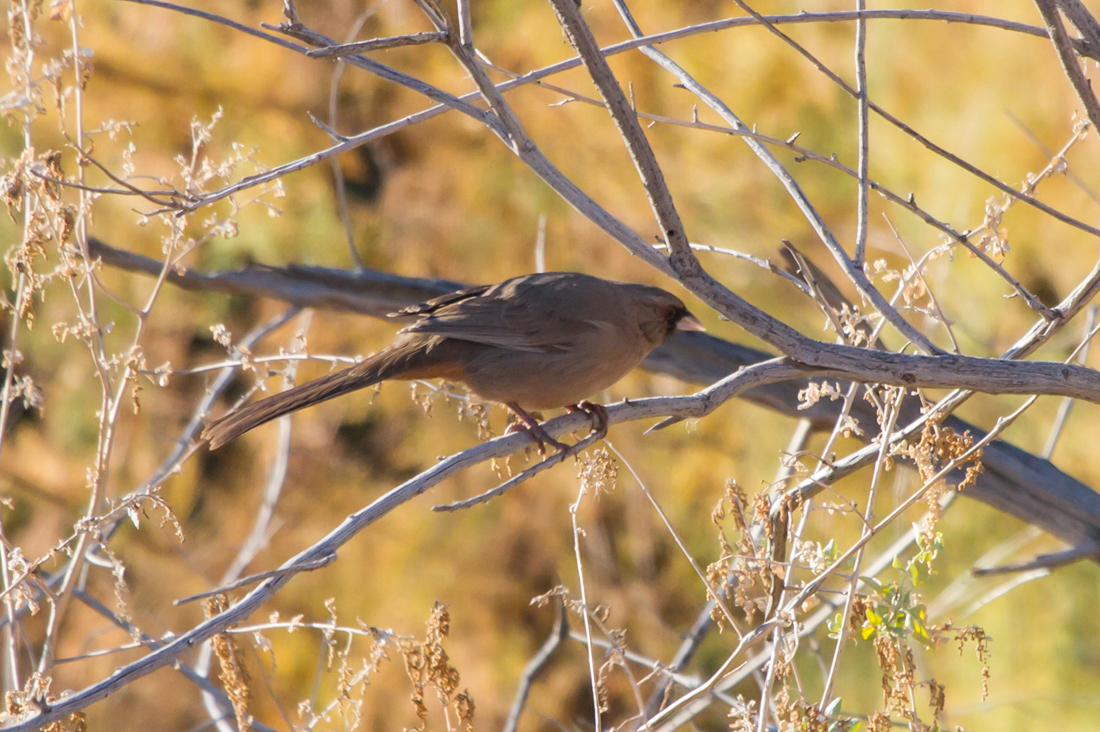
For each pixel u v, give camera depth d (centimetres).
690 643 897
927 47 1409
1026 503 889
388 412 1734
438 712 1512
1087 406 1330
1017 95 1341
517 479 543
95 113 1586
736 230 1522
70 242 702
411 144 1753
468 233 1689
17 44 678
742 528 564
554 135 1639
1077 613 1334
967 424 910
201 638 461
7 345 1658
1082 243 1298
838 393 592
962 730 587
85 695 447
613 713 1547
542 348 717
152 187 1533
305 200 1691
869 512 561
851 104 1470
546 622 1655
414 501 1706
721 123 1547
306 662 1584
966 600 1191
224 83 1659
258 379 735
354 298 1019
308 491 1706
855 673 1377
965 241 545
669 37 558
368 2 1730
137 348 663
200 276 991
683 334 1025
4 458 1612
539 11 1645
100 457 659
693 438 1625
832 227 1470
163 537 1595
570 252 1655
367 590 1669
